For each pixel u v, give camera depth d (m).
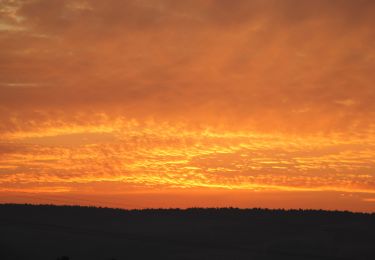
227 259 115.31
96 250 115.12
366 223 131.75
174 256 116.88
